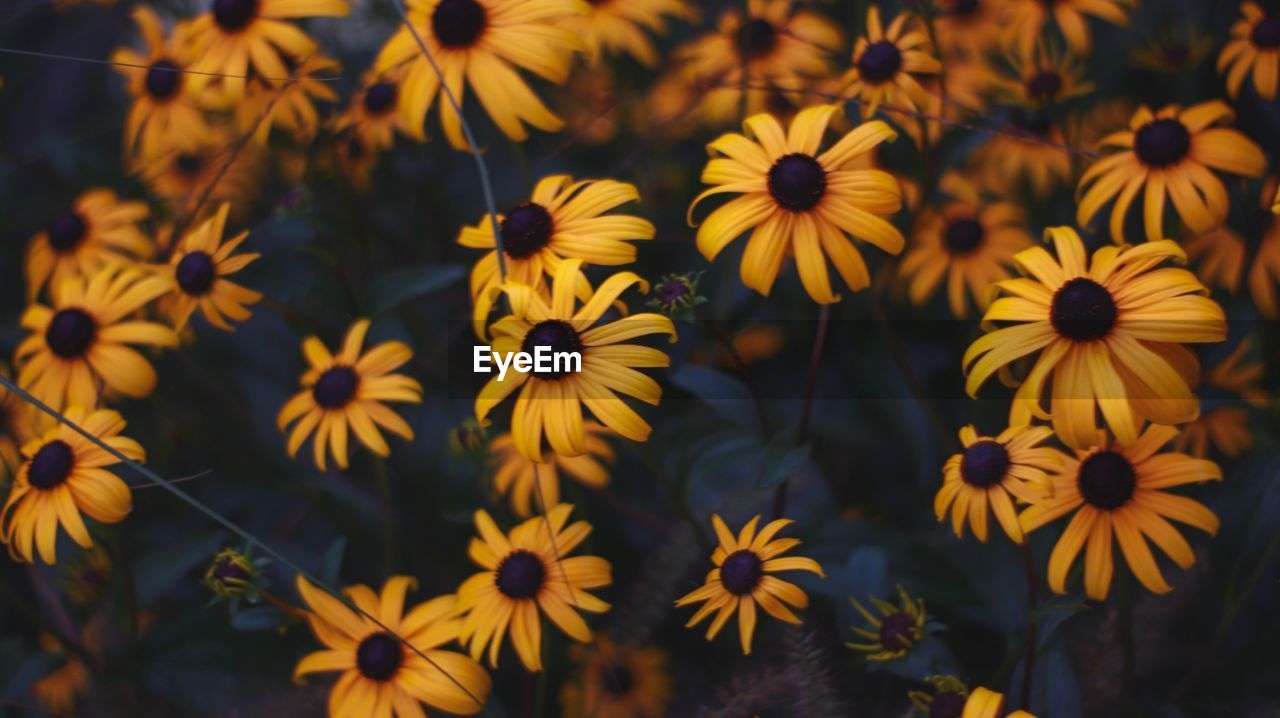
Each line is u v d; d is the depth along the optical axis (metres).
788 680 0.63
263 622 0.65
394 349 0.71
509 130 0.69
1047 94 0.81
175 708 0.73
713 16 0.92
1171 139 0.68
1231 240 0.72
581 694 0.72
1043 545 0.71
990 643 0.74
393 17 0.90
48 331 0.72
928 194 0.76
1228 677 0.68
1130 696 0.67
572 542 0.65
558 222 0.65
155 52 0.85
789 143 0.64
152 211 0.88
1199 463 0.60
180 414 0.84
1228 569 0.67
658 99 0.89
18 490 0.66
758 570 0.61
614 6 0.82
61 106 1.21
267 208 0.90
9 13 0.99
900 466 0.81
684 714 0.73
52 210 0.97
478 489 0.79
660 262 0.84
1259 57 0.72
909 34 0.73
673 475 0.74
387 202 0.89
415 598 0.78
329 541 0.84
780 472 0.65
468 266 0.85
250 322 0.80
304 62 0.79
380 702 0.64
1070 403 0.58
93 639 0.75
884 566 0.67
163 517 0.83
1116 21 0.80
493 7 0.70
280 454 0.84
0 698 0.73
